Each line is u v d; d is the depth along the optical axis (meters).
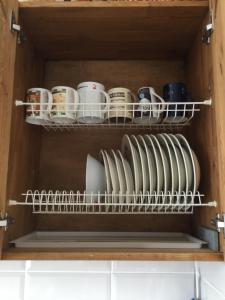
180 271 1.02
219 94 0.75
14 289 1.02
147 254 0.75
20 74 0.89
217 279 0.84
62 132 1.12
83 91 0.91
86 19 0.90
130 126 1.09
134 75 1.15
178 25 0.93
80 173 1.10
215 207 0.78
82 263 1.03
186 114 0.94
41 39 1.01
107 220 1.07
